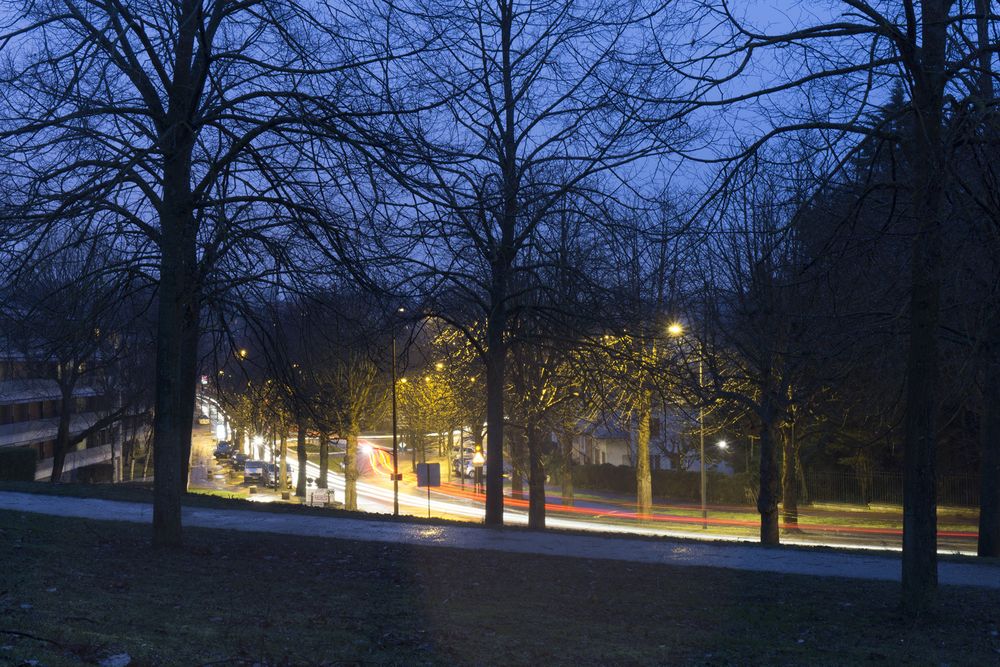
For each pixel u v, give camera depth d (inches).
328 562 513.7
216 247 476.1
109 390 1626.5
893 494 1800.0
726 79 379.9
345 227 466.0
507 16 686.5
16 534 527.5
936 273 389.1
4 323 512.7
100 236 476.7
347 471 1786.4
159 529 508.1
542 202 684.1
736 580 513.7
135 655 243.4
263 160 464.1
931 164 373.7
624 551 620.4
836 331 582.2
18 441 1957.4
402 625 350.9
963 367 524.7
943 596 478.3
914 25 357.7
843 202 485.1
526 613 396.8
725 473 2155.5
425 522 764.6
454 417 1779.0
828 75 382.0
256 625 321.4
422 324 708.0
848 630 391.5
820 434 1752.0
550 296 730.8
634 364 773.3
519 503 2121.1
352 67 444.5
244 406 1238.9
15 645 232.1
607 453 2576.3
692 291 792.9
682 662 319.9
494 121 655.8
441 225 512.1
